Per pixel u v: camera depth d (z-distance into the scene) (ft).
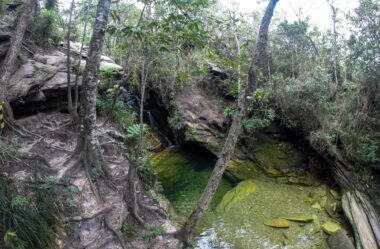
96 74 17.58
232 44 29.12
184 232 16.94
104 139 22.47
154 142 35.70
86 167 17.52
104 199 16.87
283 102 32.12
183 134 34.45
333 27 33.60
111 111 24.56
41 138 19.61
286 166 30.83
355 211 21.49
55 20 26.84
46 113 22.63
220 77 36.09
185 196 24.62
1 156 15.23
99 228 15.11
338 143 28.45
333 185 27.53
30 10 15.98
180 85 36.32
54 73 23.06
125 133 24.97
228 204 23.93
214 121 34.91
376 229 19.69
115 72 26.32
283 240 19.74
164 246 16.38
